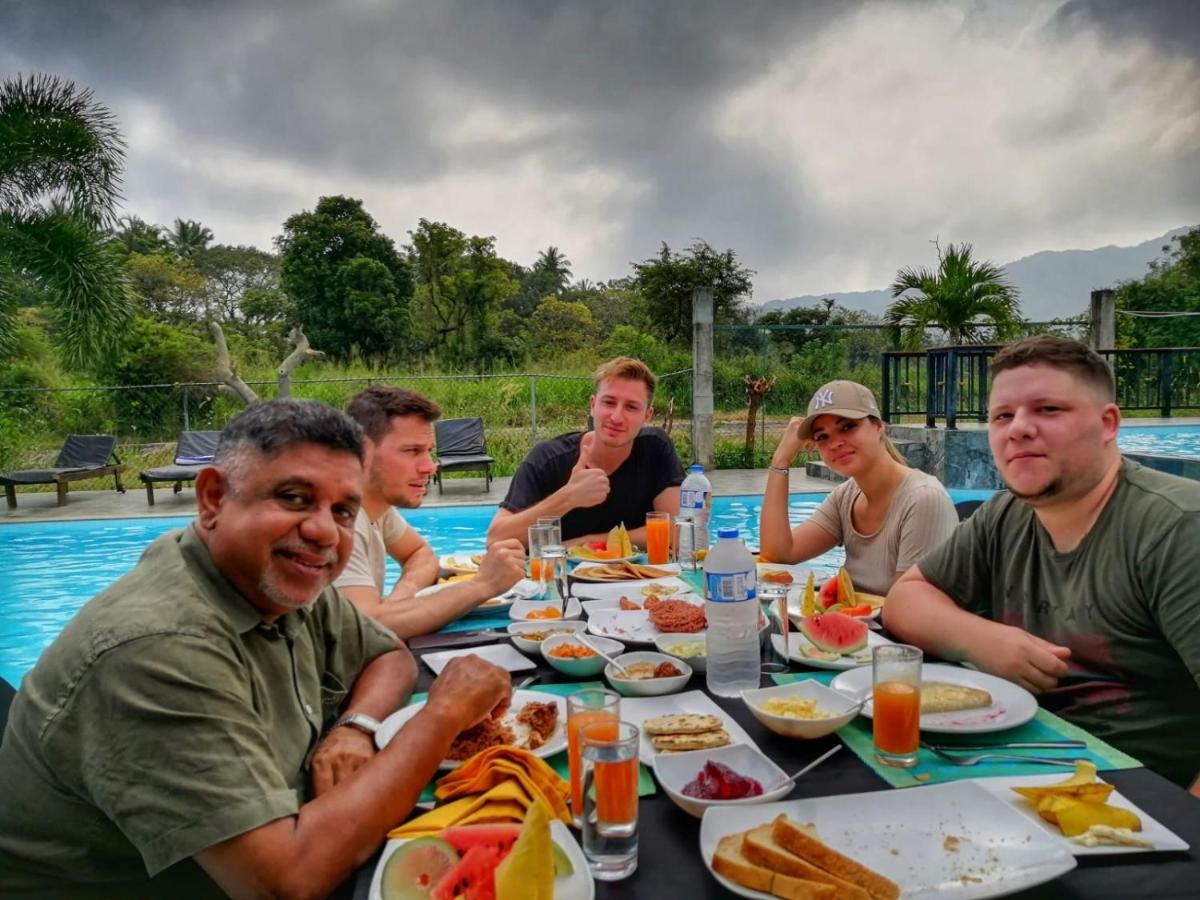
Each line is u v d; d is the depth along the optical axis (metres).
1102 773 1.29
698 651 1.93
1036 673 1.72
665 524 3.13
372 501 2.75
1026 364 1.80
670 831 1.17
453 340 29.81
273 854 1.10
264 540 1.30
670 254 23.34
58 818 1.24
